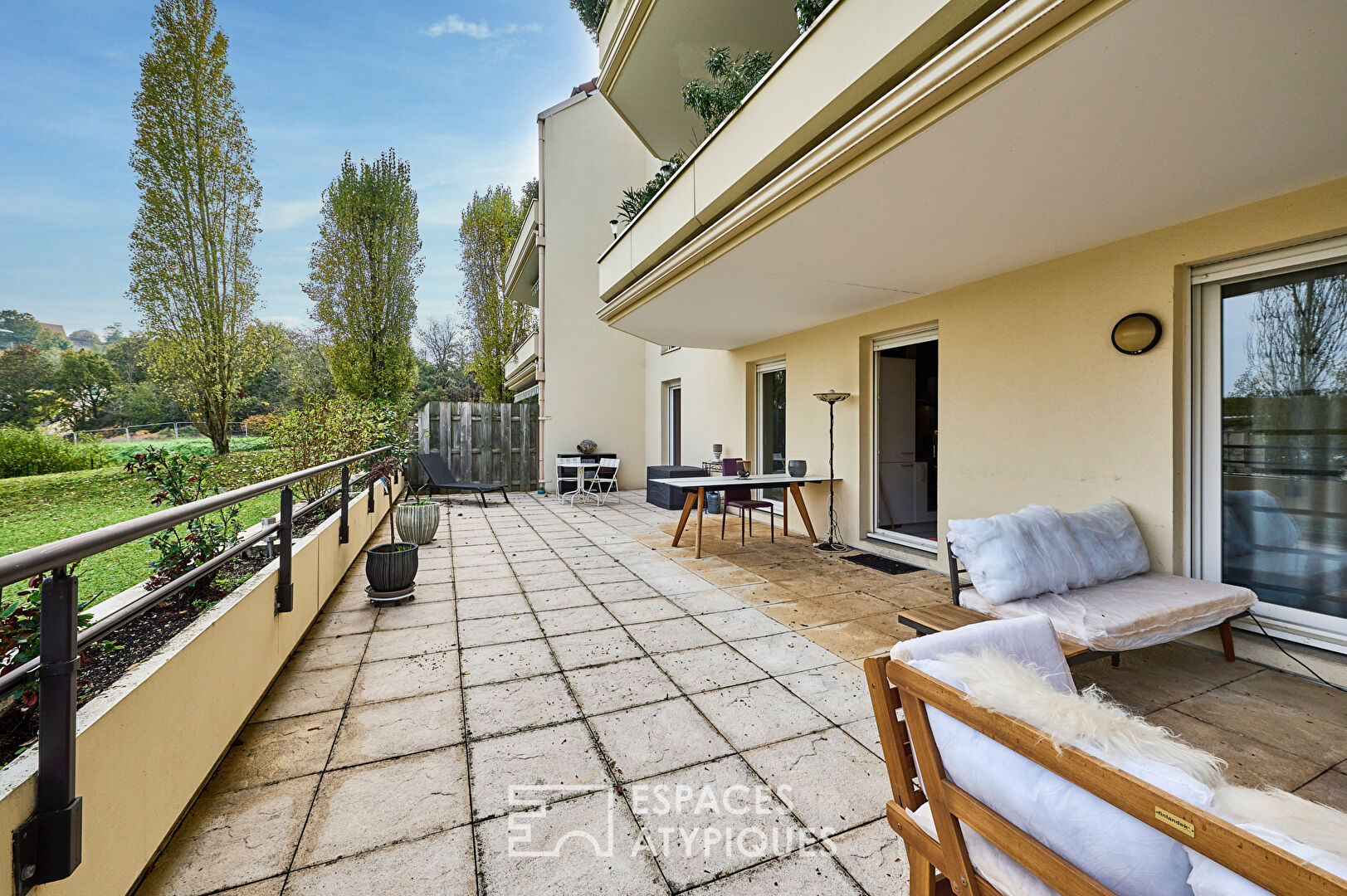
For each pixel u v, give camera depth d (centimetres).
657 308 522
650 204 468
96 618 220
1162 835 70
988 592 261
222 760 198
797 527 635
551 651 298
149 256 1156
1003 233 318
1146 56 167
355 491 613
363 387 1159
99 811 121
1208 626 263
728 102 413
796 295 468
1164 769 73
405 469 971
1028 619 142
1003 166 239
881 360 558
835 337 574
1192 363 312
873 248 347
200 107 1175
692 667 278
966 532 275
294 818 168
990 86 184
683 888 143
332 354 1173
